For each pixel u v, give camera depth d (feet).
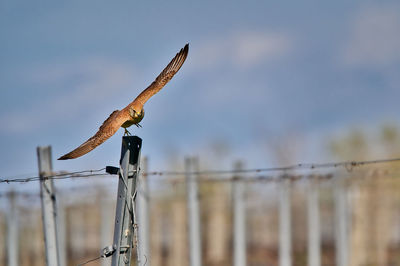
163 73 127.03
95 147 112.37
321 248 438.81
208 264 435.94
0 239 361.30
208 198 439.63
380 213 398.83
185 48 127.95
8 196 246.47
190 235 240.12
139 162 136.26
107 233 282.97
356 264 373.61
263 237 471.62
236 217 251.80
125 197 134.92
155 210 420.77
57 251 180.65
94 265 384.88
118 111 120.98
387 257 407.23
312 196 290.76
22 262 362.74
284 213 267.59
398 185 386.93
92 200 275.39
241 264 250.57
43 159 182.50
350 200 340.80
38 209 313.12
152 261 431.43
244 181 252.42
